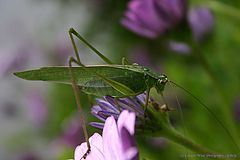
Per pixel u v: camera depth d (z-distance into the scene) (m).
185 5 0.24
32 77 0.19
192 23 0.27
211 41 0.27
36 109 0.37
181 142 0.20
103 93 0.19
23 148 0.38
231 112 0.24
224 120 0.24
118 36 0.38
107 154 0.17
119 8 0.39
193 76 0.27
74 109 0.35
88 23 0.41
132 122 0.16
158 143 0.27
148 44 0.33
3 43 0.45
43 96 0.37
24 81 0.41
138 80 0.19
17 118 0.41
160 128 0.20
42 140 0.37
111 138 0.16
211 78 0.24
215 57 0.28
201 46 0.27
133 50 0.34
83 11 0.42
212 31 0.27
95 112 0.19
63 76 0.19
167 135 0.20
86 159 0.18
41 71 0.19
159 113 0.20
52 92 0.36
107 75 0.19
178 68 0.28
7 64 0.42
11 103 0.42
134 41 0.37
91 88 0.19
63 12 0.43
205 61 0.25
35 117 0.37
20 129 0.39
